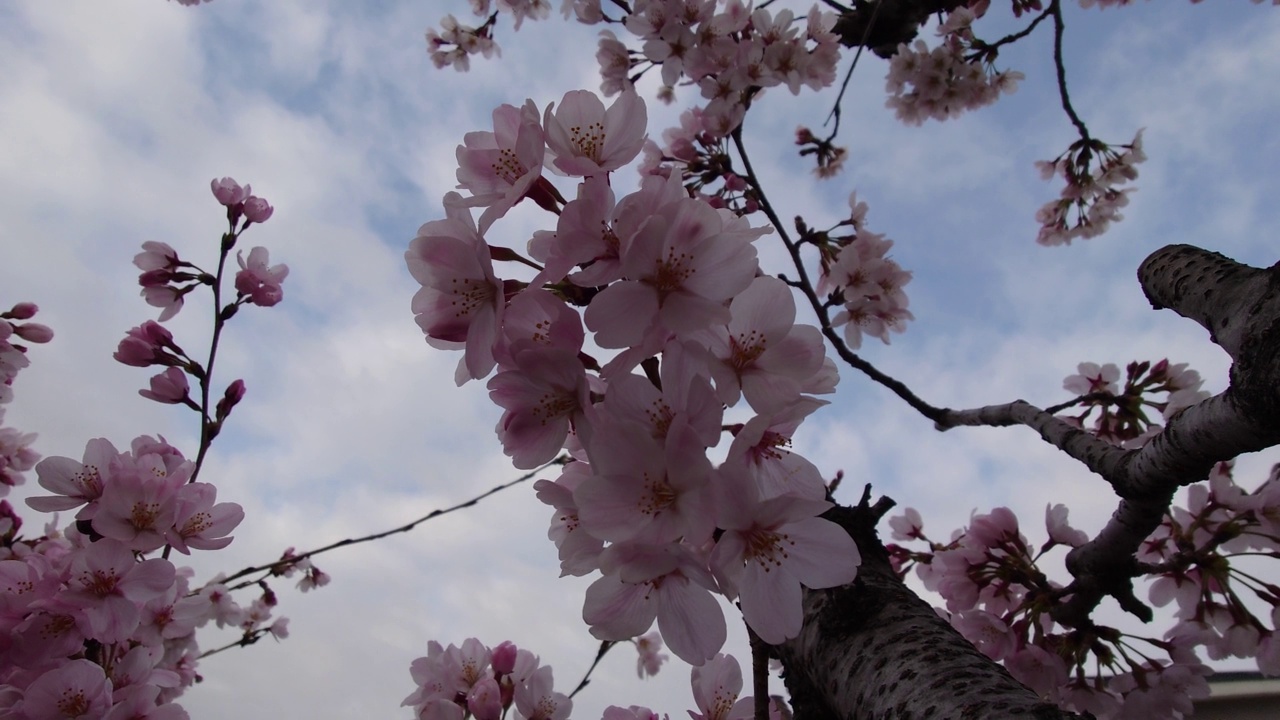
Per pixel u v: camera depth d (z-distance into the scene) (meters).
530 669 0.39
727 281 0.18
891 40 0.68
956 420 0.40
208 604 0.38
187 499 0.31
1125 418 0.43
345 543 0.47
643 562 0.17
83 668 0.29
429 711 0.36
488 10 0.80
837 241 0.56
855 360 0.44
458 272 0.19
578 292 0.20
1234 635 0.34
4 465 0.63
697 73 0.54
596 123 0.20
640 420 0.17
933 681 0.19
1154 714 0.33
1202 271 0.23
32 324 0.55
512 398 0.18
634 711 0.29
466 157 0.21
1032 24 0.57
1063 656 0.35
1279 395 0.19
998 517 0.37
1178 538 0.35
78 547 0.35
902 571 0.45
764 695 0.21
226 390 0.38
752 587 0.18
